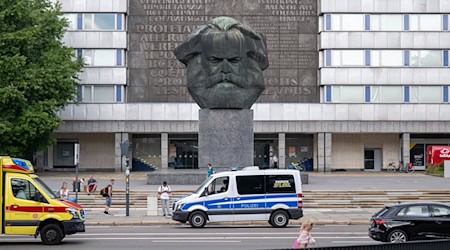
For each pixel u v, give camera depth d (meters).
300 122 68.44
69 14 67.94
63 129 67.38
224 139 44.59
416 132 69.12
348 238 25.41
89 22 68.06
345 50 68.75
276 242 23.83
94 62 67.94
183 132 68.00
